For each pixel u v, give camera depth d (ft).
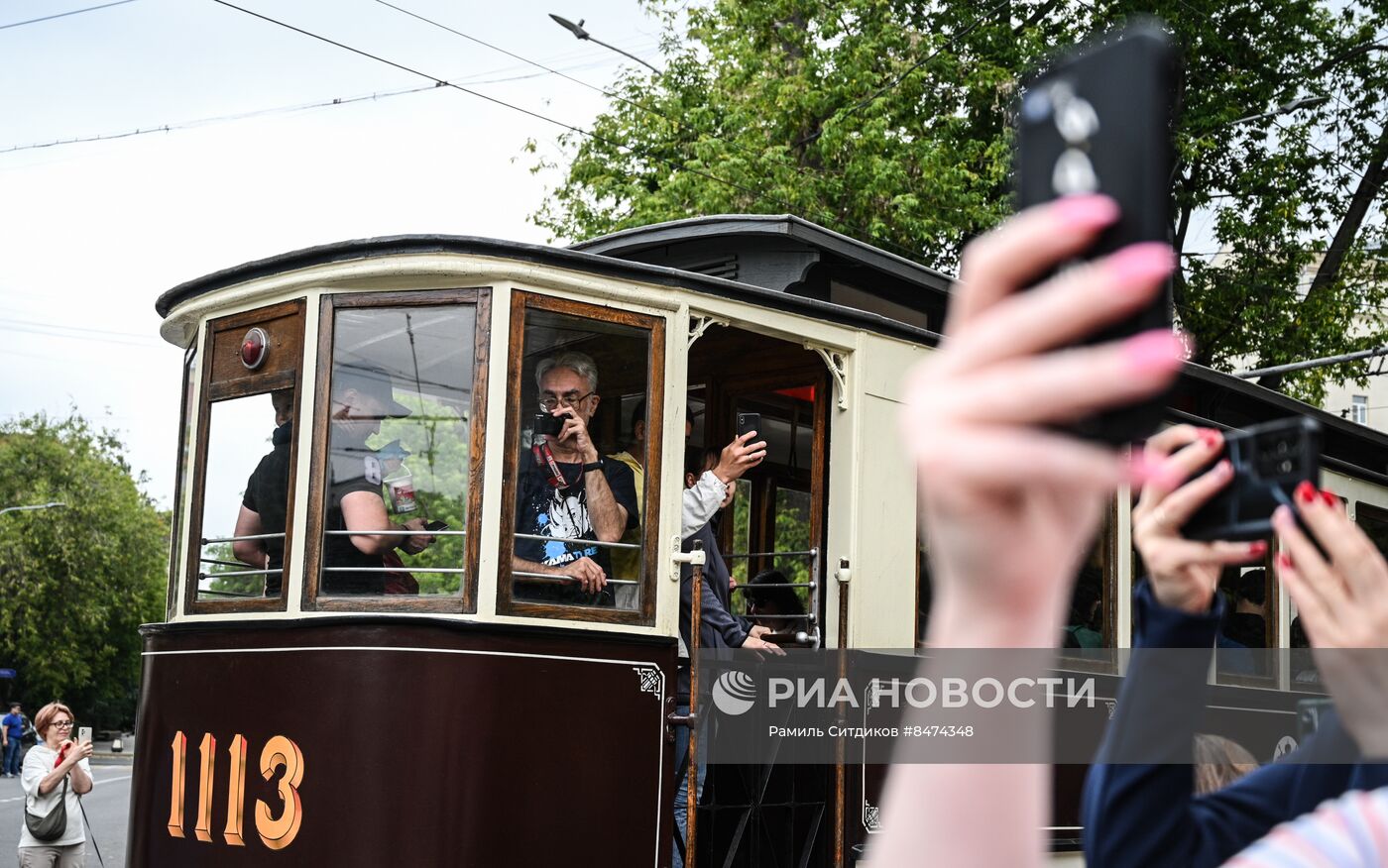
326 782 16.05
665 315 17.92
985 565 1.77
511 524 16.61
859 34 60.29
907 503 20.31
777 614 21.30
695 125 60.34
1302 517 3.00
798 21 61.87
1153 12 59.06
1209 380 27.14
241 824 16.80
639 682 16.96
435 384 17.02
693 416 23.20
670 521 17.57
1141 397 1.62
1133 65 1.91
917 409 1.71
